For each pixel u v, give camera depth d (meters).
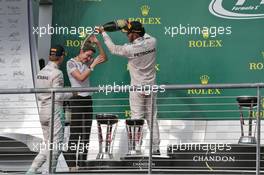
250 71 38.81
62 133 35.72
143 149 36.00
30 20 39.47
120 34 39.31
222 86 31.81
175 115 38.69
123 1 39.50
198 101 38.69
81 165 35.44
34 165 35.22
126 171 33.31
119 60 39.38
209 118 38.56
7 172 35.31
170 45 39.19
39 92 33.12
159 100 38.81
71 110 36.44
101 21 39.56
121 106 38.66
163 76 39.16
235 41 38.97
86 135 36.38
